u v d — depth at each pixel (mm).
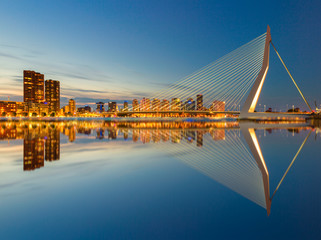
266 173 7258
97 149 12273
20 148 12289
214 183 6262
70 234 3691
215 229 3863
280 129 28344
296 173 7223
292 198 5145
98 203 4836
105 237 3611
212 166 8305
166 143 15062
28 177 6668
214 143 15023
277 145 13570
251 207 4688
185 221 4113
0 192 5418
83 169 7707
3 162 8703
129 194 5379
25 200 4957
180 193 5465
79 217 4223
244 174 7152
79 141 15938
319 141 15320
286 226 3963
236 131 26078
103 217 4234
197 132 25094
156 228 3893
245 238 3613
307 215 4355
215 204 4844
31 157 9766
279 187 5891
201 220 4156
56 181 6309
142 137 19266
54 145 13711
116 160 9305
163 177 6824
